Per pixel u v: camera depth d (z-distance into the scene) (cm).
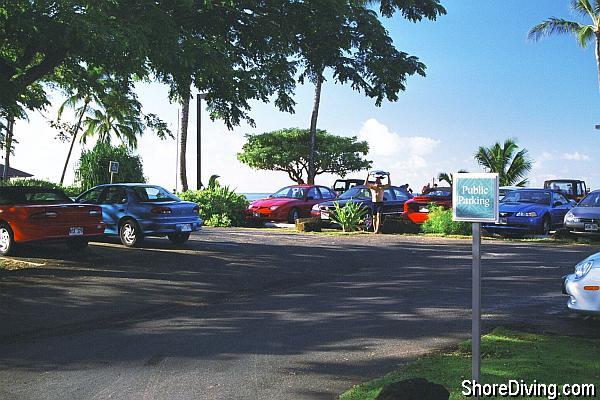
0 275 1200
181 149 3481
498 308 891
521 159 4309
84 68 1672
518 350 634
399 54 1730
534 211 2048
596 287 722
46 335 775
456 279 1168
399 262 1423
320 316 848
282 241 1873
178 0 1385
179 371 603
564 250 1639
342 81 1761
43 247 1627
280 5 1580
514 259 1455
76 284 1119
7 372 612
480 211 429
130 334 769
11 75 1394
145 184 1731
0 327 819
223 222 2672
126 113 1928
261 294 1040
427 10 1700
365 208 2316
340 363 618
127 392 543
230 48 1634
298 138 5362
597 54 3700
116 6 1250
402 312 866
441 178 4028
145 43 1230
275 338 729
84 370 614
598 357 604
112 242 1781
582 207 1897
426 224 2216
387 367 602
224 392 537
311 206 2633
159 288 1091
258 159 5362
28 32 1195
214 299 1002
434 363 593
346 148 5403
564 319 813
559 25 3731
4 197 1485
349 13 1600
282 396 524
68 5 1143
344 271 1291
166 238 1923
